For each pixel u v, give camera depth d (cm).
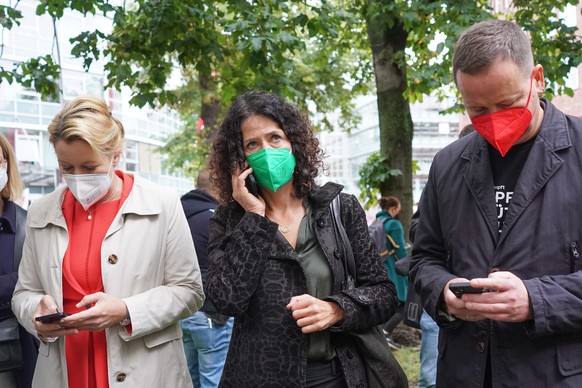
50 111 1884
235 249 229
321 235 233
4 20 596
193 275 263
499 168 214
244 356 227
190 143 2062
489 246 208
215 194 253
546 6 721
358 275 239
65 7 623
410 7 648
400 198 756
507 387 198
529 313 185
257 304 228
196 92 1437
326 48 1030
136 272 246
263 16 577
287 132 237
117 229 247
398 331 750
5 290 285
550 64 683
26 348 300
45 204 260
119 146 251
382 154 762
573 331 190
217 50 609
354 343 232
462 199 219
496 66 188
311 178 241
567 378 191
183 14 597
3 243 303
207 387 421
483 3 709
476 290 184
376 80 774
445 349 221
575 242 195
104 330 242
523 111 193
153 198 258
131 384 238
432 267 226
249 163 237
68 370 244
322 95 1486
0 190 303
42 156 1886
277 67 595
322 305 216
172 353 255
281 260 230
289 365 221
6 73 640
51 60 655
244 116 237
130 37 643
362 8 753
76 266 246
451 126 3588
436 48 605
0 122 1775
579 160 199
